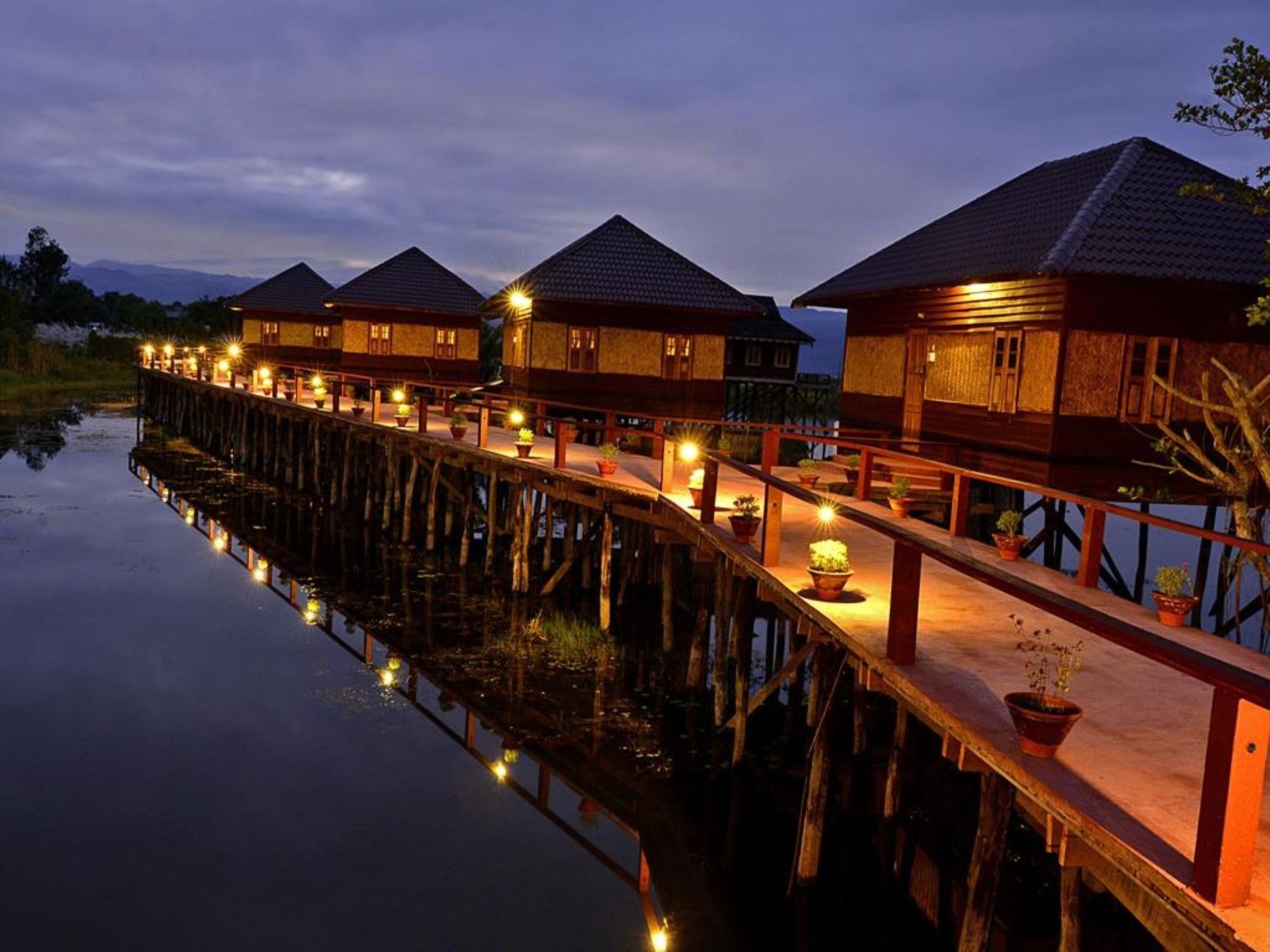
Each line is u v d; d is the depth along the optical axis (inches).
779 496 359.3
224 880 319.9
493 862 338.6
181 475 1130.7
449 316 1334.9
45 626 574.2
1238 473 410.9
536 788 394.3
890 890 331.0
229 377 1366.9
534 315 893.8
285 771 400.2
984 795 227.8
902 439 720.3
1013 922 293.1
